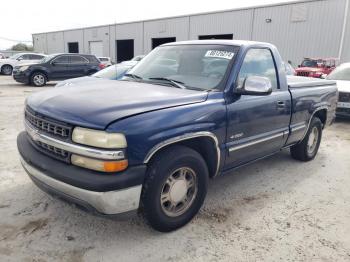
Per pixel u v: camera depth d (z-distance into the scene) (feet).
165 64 13.03
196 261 8.96
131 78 13.15
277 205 12.39
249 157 12.68
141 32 114.01
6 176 13.97
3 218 10.64
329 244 10.00
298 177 15.35
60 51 157.79
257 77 11.05
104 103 9.03
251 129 12.13
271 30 80.48
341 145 21.47
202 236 10.12
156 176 9.06
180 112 9.48
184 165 9.78
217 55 12.17
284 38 78.54
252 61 12.51
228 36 90.68
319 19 72.33
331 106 18.29
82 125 8.34
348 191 13.97
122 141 8.21
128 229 10.30
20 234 9.82
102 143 8.14
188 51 13.03
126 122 8.36
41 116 9.40
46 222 10.51
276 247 9.74
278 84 13.93
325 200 13.01
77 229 10.19
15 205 11.50
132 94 9.98
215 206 12.09
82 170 8.39
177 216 10.14
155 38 110.11
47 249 9.20
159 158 9.18
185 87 11.36
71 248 9.28
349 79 30.32
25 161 9.68
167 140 9.00
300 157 17.31
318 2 71.92
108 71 27.84
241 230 10.55
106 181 8.09
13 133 21.25
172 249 9.42
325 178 15.35
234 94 11.29
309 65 63.05
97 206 8.30
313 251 9.62
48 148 9.22
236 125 11.34
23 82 52.47
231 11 87.76
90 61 56.80
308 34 74.43
